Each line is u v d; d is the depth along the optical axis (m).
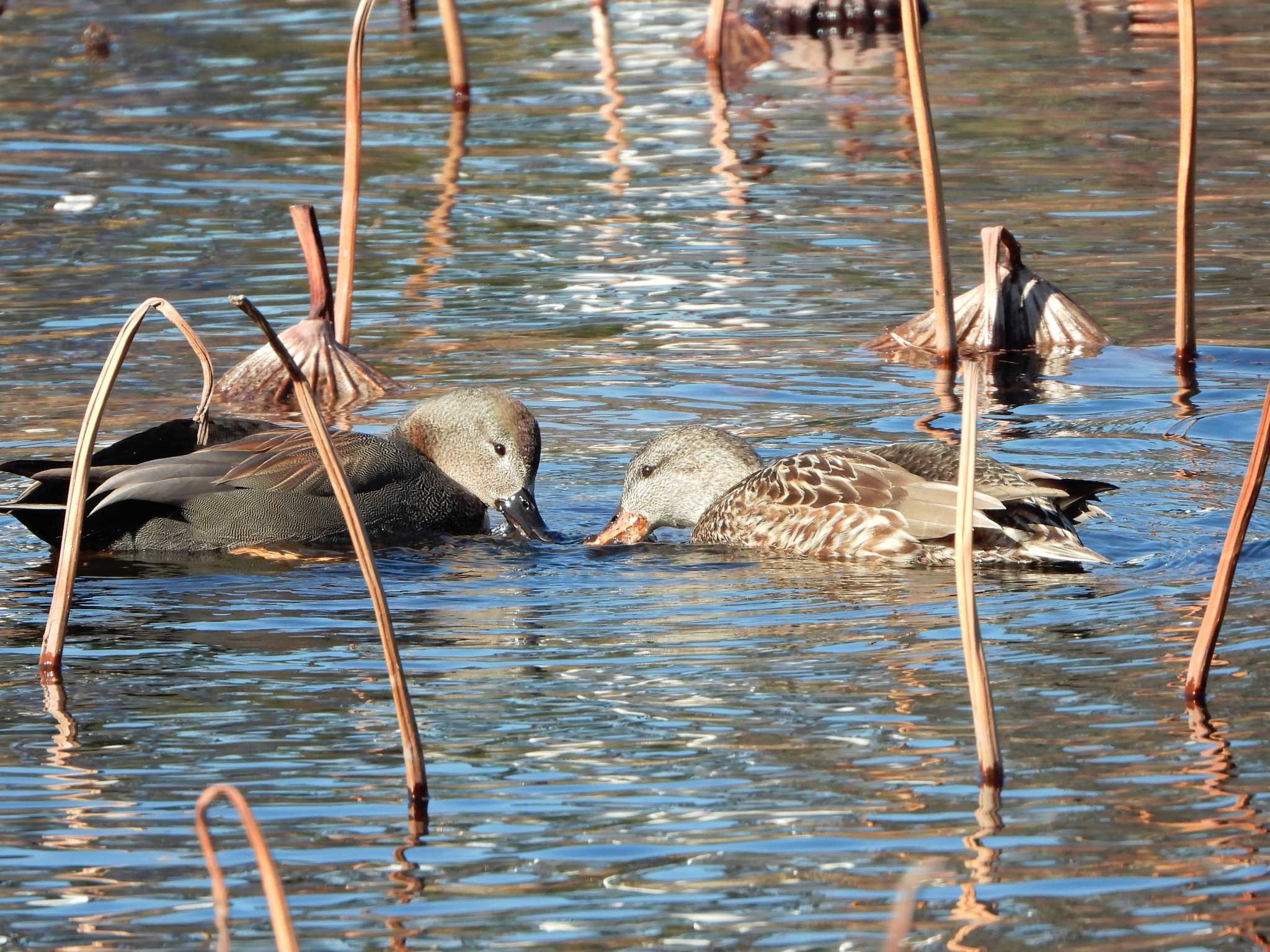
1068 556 11.88
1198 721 9.24
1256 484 9.20
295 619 11.45
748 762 8.95
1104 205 22.30
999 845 7.98
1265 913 7.34
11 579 12.35
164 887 7.84
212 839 8.28
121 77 30.14
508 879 7.82
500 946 7.28
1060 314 18.11
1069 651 10.41
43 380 16.66
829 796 8.53
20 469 12.88
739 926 7.38
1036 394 16.42
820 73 30.27
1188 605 11.17
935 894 7.58
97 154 25.33
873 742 9.16
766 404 16.20
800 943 7.21
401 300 19.28
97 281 19.80
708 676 10.21
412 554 13.20
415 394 16.59
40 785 8.88
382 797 8.68
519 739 9.34
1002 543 12.11
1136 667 10.08
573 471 14.90
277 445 13.49
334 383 16.83
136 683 10.27
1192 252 16.91
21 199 23.14
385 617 8.50
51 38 33.12
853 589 11.93
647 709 9.73
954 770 8.78
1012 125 26.25
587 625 11.26
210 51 32.03
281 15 35.41
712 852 8.01
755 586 12.11
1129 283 19.50
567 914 7.48
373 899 7.67
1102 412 15.79
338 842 8.21
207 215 22.47
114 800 8.70
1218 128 25.72
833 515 12.85
